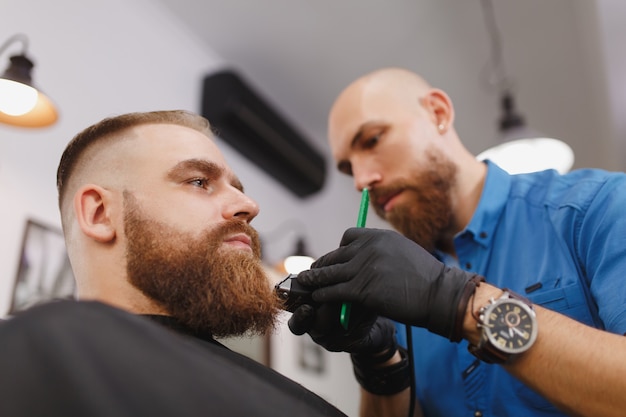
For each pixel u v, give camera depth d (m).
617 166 3.30
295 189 3.41
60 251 2.02
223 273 1.02
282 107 3.47
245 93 2.96
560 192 1.35
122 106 2.43
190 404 0.69
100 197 1.08
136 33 2.61
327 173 3.63
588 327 0.93
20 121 1.75
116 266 1.04
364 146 1.57
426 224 1.48
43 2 2.21
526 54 3.13
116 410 0.64
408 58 3.19
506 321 0.93
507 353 0.92
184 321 1.01
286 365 2.89
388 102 1.56
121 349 0.69
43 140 2.08
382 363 1.31
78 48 2.30
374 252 1.02
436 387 1.38
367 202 1.20
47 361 0.65
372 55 3.16
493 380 1.27
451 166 1.51
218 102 2.84
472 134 3.69
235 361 0.96
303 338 3.10
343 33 3.00
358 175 1.55
